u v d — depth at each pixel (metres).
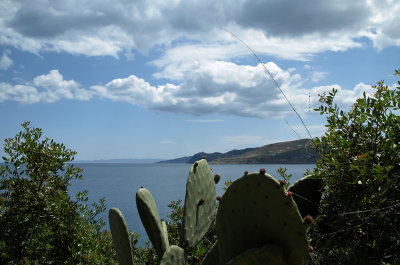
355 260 2.21
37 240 3.64
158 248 2.55
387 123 2.52
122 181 74.44
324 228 2.62
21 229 3.78
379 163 2.50
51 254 3.94
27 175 4.09
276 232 1.75
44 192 4.10
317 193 2.68
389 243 2.25
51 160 4.13
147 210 2.55
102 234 4.74
